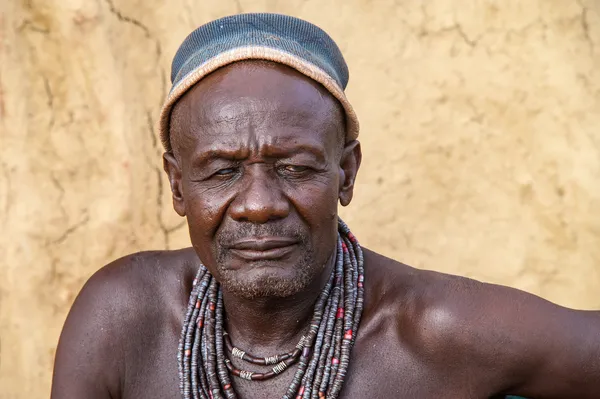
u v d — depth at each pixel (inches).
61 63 328.5
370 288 197.2
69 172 331.3
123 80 335.6
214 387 192.2
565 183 330.0
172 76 195.3
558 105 331.6
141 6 340.5
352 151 190.2
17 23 326.3
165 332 203.5
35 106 329.4
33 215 328.8
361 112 343.0
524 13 335.3
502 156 336.2
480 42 338.6
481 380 186.2
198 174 175.8
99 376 201.0
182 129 178.9
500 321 182.9
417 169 341.4
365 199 342.6
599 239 326.6
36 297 328.5
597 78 329.7
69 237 331.0
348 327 189.0
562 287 329.4
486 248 336.2
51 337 328.8
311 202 172.7
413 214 341.1
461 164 339.3
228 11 342.6
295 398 188.5
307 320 193.0
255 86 170.7
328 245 178.4
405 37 343.3
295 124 170.4
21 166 328.2
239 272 174.6
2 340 326.0
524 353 181.6
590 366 180.7
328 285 192.1
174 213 339.0
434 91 341.1
